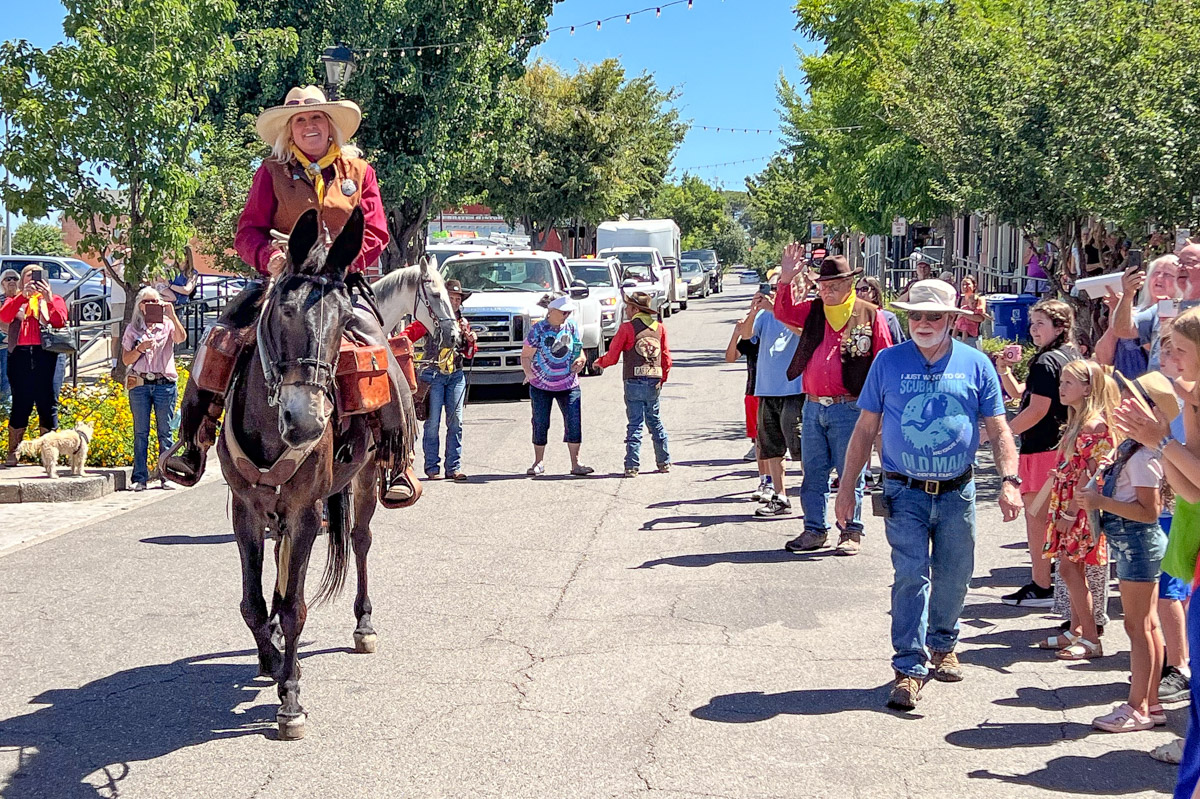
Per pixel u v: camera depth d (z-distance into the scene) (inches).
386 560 371.2
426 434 513.0
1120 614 307.0
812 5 1214.9
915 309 241.8
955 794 201.5
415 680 261.0
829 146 1359.5
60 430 488.7
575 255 2237.9
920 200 1101.1
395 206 1216.8
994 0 925.2
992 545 382.3
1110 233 677.3
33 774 213.0
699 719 235.8
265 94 1087.0
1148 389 198.7
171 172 639.1
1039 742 223.9
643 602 319.9
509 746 223.0
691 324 1476.4
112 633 297.3
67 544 393.7
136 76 623.2
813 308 364.5
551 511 443.2
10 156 617.9
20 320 502.6
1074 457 265.9
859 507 374.0
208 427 248.5
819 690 251.9
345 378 235.3
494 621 304.2
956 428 242.2
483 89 1204.5
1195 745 173.2
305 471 226.7
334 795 202.8
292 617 229.8
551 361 508.4
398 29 1132.5
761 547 383.2
